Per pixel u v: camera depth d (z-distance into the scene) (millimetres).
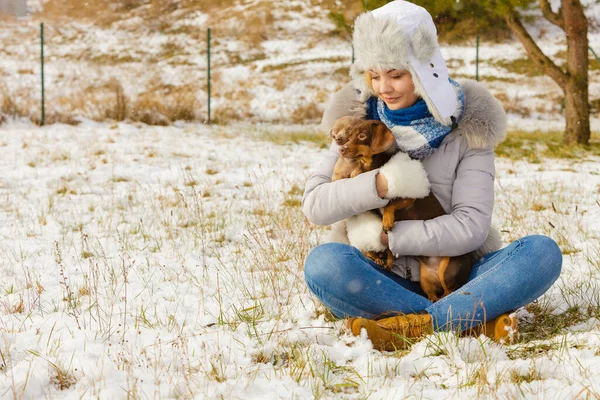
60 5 31406
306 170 10930
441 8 13188
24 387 2867
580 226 6262
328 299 3467
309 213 3488
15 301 4406
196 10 31172
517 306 3334
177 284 4793
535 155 12562
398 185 3242
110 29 29750
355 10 18078
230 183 9680
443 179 3475
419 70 3242
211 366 3121
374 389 2822
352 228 3494
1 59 25719
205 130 17500
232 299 4363
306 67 26172
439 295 3477
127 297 4496
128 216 7406
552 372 2895
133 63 26484
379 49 3232
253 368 3115
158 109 18984
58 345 3441
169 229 6570
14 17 30406
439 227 3311
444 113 3285
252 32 28906
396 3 3393
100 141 14234
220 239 6246
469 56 27078
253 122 20688
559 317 3826
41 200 8336
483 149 3490
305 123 20859
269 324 3756
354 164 3430
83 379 2986
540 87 24500
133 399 2689
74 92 21500
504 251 3383
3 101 17422
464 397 2693
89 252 5781
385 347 3301
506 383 2773
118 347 3430
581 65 13922
